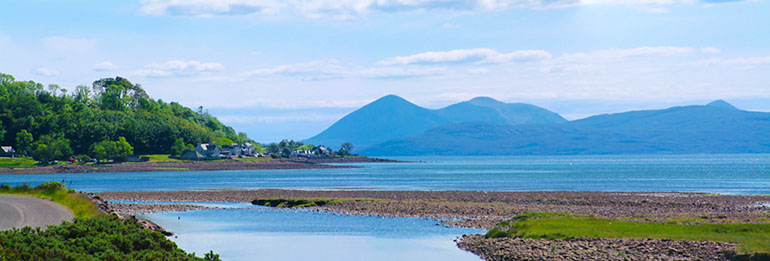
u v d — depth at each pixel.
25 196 69.06
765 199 84.00
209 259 36.50
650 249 40.31
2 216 48.56
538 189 119.69
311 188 126.69
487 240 47.66
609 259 38.25
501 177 173.88
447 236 52.44
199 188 127.75
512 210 70.38
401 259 43.22
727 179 153.25
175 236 54.19
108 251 32.50
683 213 64.00
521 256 40.34
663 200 83.00
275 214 70.94
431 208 73.25
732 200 82.75
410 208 73.50
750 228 46.28
